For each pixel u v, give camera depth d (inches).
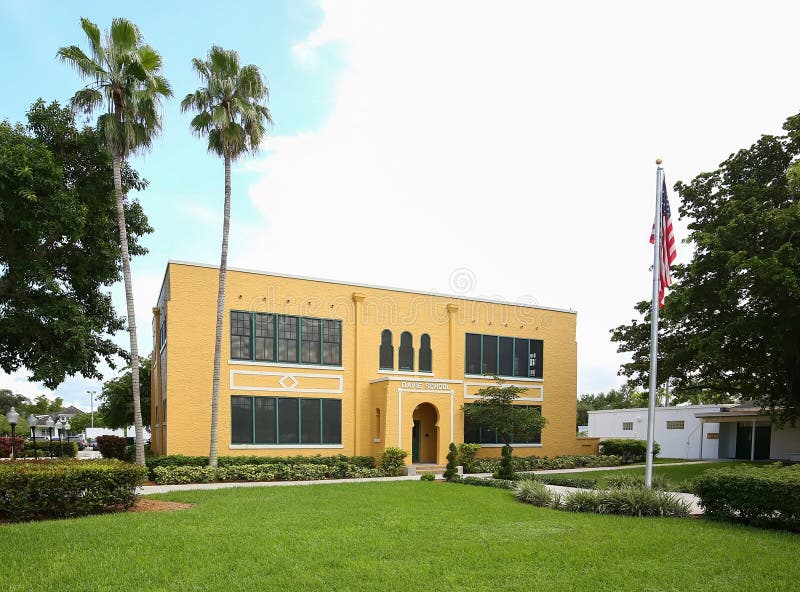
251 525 409.4
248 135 804.0
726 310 819.4
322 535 378.6
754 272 699.4
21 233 662.5
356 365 964.6
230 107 778.8
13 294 748.0
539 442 1152.8
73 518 435.5
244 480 763.4
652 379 553.9
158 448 1051.9
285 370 900.0
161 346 977.5
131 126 705.0
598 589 275.3
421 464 982.4
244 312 878.4
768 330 737.0
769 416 1151.0
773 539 379.2
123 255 728.3
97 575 285.6
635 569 307.7
